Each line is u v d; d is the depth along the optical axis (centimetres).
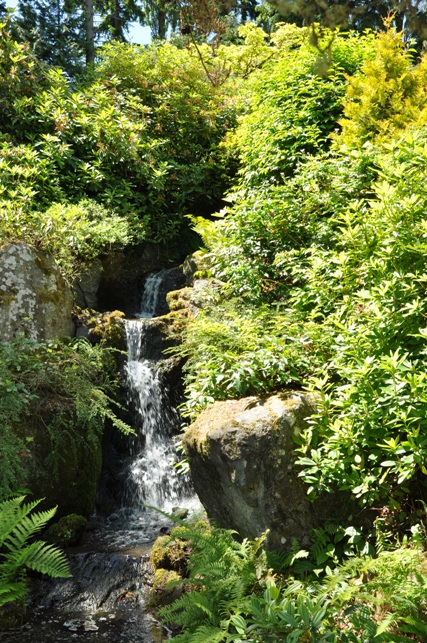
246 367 443
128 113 1055
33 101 962
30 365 578
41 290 643
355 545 373
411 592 295
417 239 395
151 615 423
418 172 446
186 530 399
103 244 814
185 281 847
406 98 675
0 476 492
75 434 571
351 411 370
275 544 381
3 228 667
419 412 340
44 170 869
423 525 354
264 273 602
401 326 388
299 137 751
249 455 382
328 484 383
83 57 1816
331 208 574
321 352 451
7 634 402
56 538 519
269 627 305
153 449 684
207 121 1118
